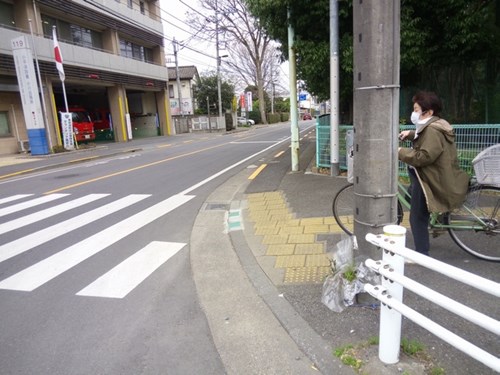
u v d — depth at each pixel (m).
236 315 3.27
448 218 3.87
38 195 8.69
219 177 10.11
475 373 2.30
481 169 3.65
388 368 2.36
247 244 4.84
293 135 9.24
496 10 7.66
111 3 24.80
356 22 2.79
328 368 2.48
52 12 21.30
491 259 3.77
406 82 9.54
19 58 16.72
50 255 4.87
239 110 54.78
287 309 3.20
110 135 28.47
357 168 2.99
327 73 8.87
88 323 3.26
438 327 2.05
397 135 2.87
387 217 2.94
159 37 31.56
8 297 3.78
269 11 8.66
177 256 4.70
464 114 8.77
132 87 27.95
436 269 2.01
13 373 2.66
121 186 9.36
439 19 7.75
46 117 18.08
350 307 3.10
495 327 1.74
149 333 3.09
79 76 21.97
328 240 4.68
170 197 7.93
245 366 2.63
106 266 4.46
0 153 18.38
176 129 35.91
